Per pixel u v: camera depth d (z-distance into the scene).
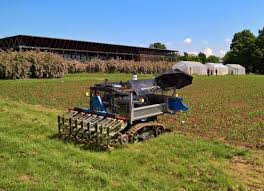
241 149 10.84
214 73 84.12
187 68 77.38
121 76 55.94
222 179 8.09
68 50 71.62
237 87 38.34
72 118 11.22
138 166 9.01
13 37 64.12
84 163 8.94
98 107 11.43
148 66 72.88
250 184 8.17
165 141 11.45
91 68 63.06
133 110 11.30
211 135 13.09
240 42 120.38
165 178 8.19
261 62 114.69
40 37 64.62
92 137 10.62
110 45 79.69
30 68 45.88
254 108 20.69
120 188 7.39
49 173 8.11
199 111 19.14
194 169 8.83
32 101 22.42
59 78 47.12
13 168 8.38
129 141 11.11
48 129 12.76
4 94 25.92
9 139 10.80
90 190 7.13
